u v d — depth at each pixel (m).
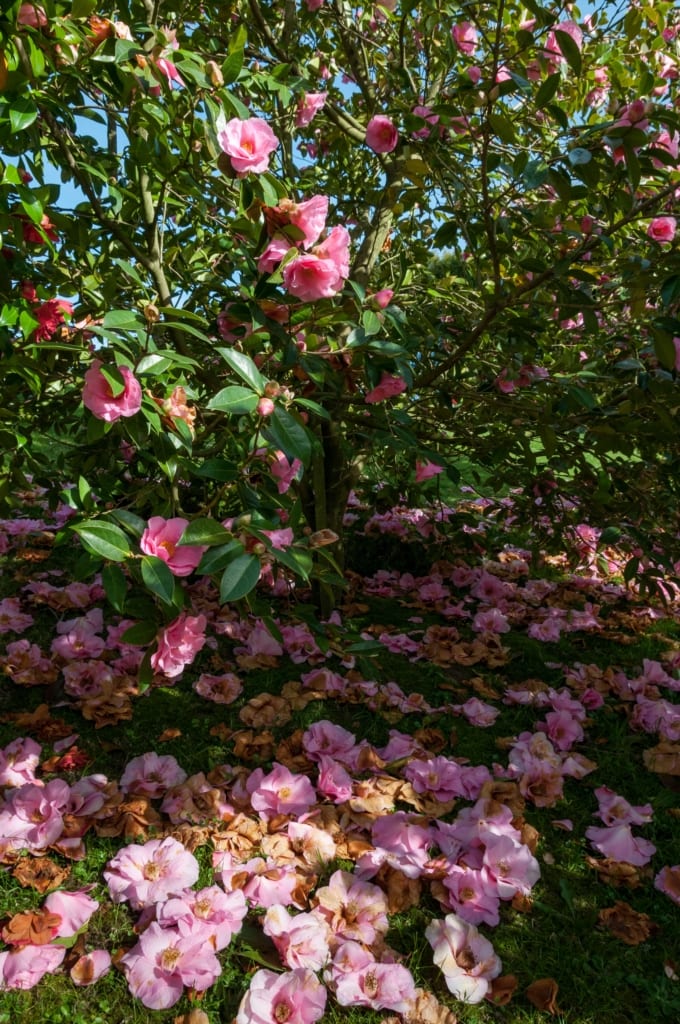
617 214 2.61
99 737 2.40
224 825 2.04
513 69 2.56
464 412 3.06
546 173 1.96
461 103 2.37
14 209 1.73
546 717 2.71
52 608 3.24
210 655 3.04
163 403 1.68
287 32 3.01
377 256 3.33
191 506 3.20
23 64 1.59
